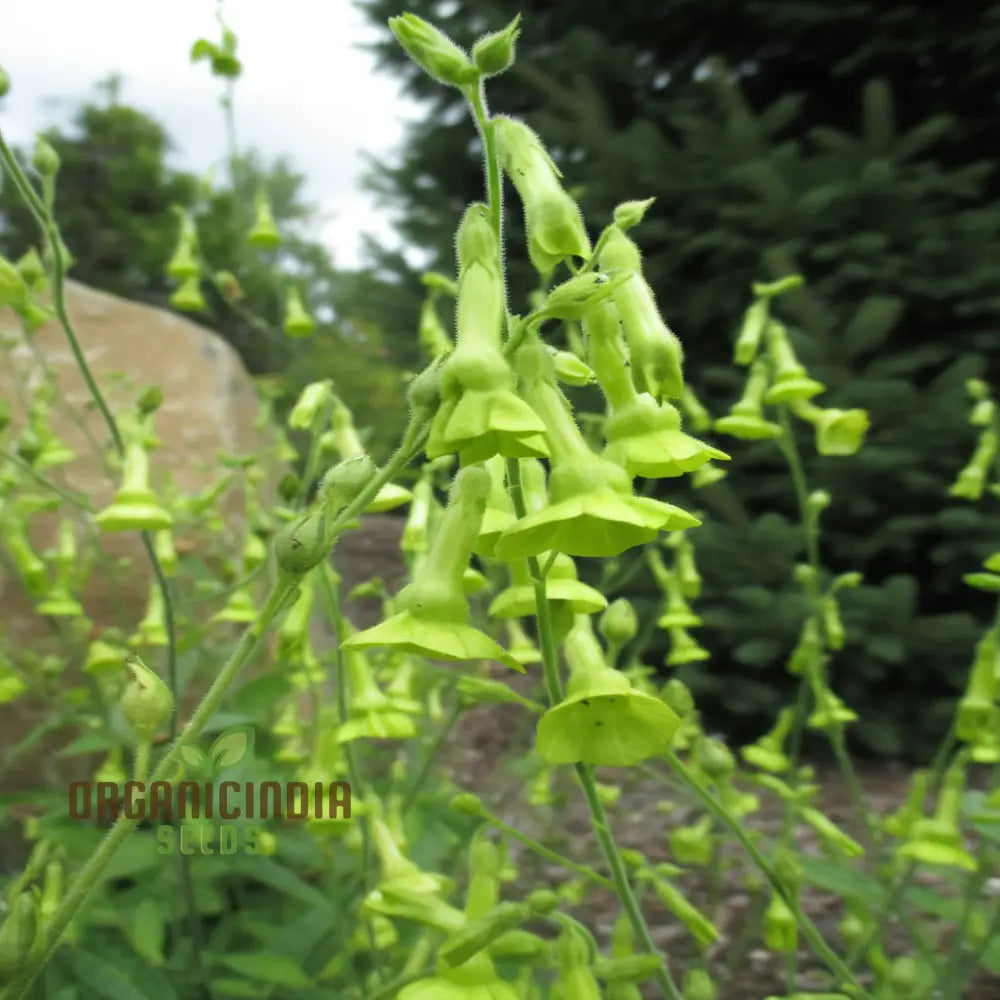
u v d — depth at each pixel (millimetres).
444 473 3070
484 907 1375
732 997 2918
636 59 6684
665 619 3166
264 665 3900
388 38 7211
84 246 16031
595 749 1160
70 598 3336
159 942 2361
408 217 7242
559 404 1154
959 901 2438
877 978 2219
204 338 5449
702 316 5879
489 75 1228
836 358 5062
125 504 2098
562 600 1378
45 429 3512
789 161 5445
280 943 2494
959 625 4895
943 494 5180
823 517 5543
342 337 9398
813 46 6352
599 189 5887
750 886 2715
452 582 1146
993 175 6160
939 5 5773
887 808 4633
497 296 1136
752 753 2912
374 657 2936
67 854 2535
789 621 4969
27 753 4016
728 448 5793
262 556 2953
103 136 16562
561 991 1218
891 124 5332
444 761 4324
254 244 4121
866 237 5262
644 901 3463
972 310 5344
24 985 1063
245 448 5418
